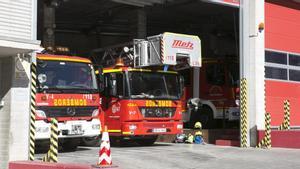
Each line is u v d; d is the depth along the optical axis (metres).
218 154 14.90
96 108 15.08
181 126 17.44
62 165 10.74
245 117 17.67
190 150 15.82
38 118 13.73
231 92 20.19
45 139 13.84
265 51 18.81
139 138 17.11
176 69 17.69
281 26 19.62
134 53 16.77
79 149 16.00
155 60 16.34
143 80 16.64
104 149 10.30
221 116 20.44
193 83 21.42
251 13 18.05
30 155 12.54
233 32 26.86
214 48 26.31
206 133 19.30
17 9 12.22
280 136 17.44
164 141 19.94
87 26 26.22
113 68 16.73
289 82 19.81
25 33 12.35
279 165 12.59
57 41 26.41
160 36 16.30
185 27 26.72
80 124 14.55
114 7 22.52
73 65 14.72
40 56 14.08
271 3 19.28
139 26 22.12
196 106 20.92
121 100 16.36
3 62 12.59
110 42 26.44
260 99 17.83
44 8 19.05
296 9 20.39
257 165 12.59
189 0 20.97
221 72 20.59
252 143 17.55
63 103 14.26
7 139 12.21
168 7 22.39
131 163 12.50
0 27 11.90
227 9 23.06
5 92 12.41
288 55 19.84
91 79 15.08
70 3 21.61
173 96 17.27
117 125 16.42
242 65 17.95
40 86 13.87
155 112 16.70
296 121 19.97
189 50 16.86
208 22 25.80
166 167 12.12
